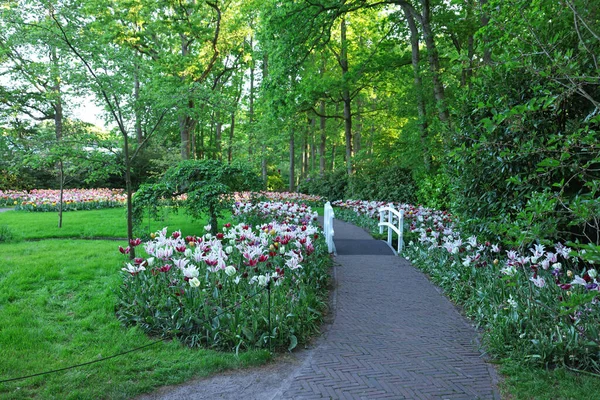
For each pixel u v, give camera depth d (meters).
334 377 3.78
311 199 22.70
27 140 9.01
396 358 4.23
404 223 12.38
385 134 22.62
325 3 15.66
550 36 5.65
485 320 5.20
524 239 3.64
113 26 13.05
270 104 18.41
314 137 33.53
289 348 4.34
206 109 9.10
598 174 5.71
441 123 7.88
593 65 5.44
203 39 21.33
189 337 4.48
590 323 4.08
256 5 21.34
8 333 4.50
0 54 19.30
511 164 6.25
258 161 29.17
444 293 6.74
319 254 7.95
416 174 17.25
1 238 10.31
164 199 10.15
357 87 23.28
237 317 4.38
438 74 15.27
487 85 6.71
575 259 4.52
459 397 3.46
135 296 5.12
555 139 3.80
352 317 5.54
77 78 6.87
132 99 7.42
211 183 10.27
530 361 4.01
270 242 7.15
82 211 18.09
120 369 3.79
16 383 3.50
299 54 16.84
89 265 7.54
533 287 5.07
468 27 14.55
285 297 5.11
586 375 3.76
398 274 8.00
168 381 3.65
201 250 5.69
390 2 16.12
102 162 8.17
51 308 5.49
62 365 3.84
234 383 3.66
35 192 22.20
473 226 7.31
